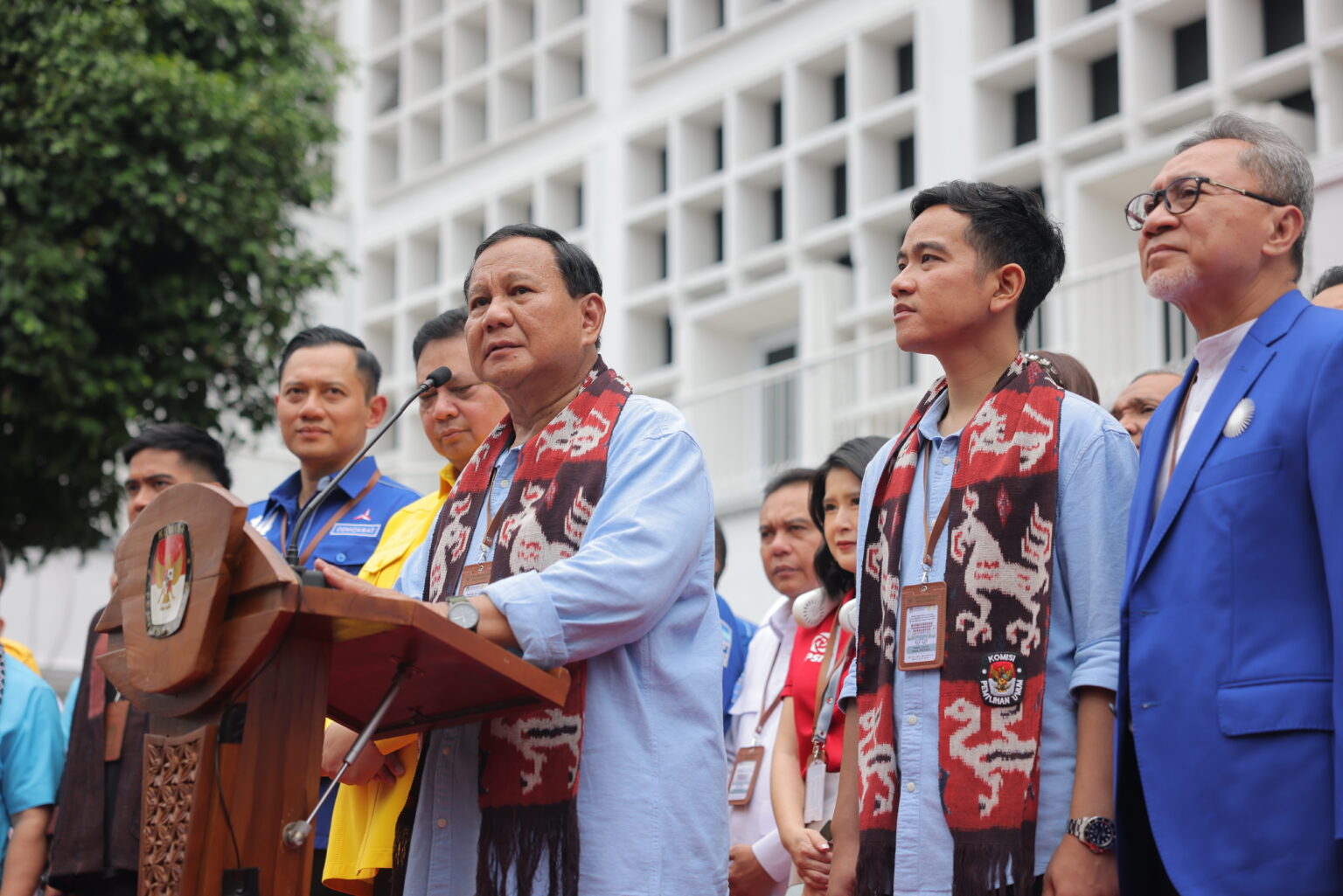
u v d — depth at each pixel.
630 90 14.11
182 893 2.04
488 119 15.76
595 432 2.73
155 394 9.26
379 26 16.72
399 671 2.29
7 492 9.16
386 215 16.20
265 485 13.34
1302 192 2.54
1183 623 2.32
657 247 14.05
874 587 2.76
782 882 3.70
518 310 2.78
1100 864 2.38
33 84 8.89
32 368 8.59
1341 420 2.24
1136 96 10.14
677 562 2.56
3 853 4.33
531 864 2.44
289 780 2.12
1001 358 2.79
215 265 9.48
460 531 2.88
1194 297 2.53
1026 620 2.50
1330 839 2.14
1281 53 9.56
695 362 12.85
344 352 4.29
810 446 10.18
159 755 2.19
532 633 2.38
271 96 9.84
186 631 2.15
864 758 2.64
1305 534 2.26
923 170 11.45
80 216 8.81
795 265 12.30
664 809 2.52
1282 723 2.19
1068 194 10.19
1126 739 2.41
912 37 12.20
